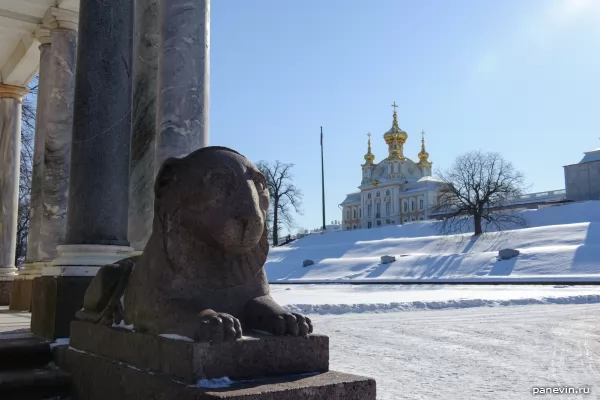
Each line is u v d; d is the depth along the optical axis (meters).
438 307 16.89
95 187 6.80
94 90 6.96
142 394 3.52
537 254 39.69
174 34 7.94
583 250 38.16
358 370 6.92
